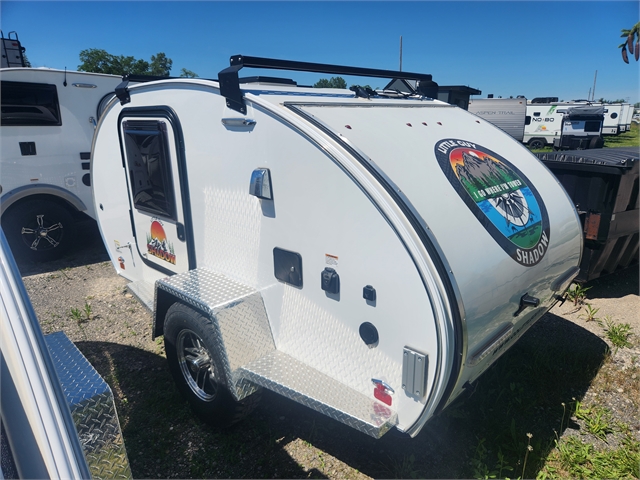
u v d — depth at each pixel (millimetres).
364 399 2232
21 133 5730
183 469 2639
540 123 24312
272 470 2621
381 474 2582
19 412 1282
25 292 1266
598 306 4668
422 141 2535
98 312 4695
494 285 2160
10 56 7832
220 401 2713
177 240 3287
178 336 2936
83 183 6387
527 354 3701
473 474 2566
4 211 5840
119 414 3098
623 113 27781
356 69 3211
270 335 2674
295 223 2375
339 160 2102
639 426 2947
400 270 1988
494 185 2535
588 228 4504
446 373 1948
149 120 3211
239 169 2619
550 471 2588
